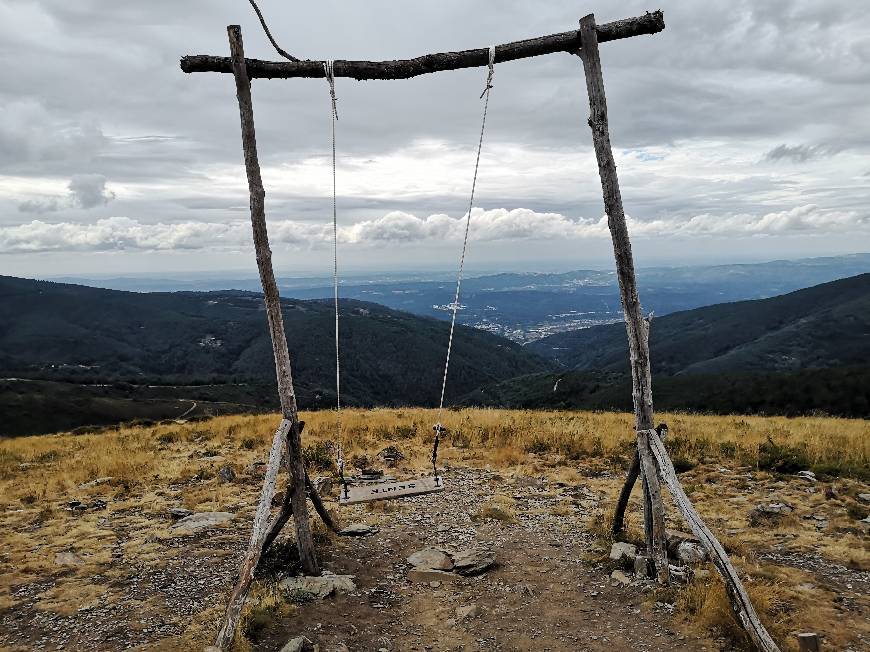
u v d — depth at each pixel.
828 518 8.89
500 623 6.10
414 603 6.65
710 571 6.48
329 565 7.53
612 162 7.05
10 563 7.73
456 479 11.87
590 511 9.72
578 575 7.21
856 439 13.79
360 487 8.20
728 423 18.05
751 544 7.96
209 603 6.39
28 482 12.21
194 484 11.84
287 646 5.24
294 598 6.38
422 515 9.69
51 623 6.05
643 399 7.21
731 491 10.52
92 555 7.97
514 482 11.61
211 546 8.25
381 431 16.25
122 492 11.27
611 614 6.15
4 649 5.53
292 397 7.14
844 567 7.16
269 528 7.30
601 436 15.23
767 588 6.30
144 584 6.99
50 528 9.16
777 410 41.78
